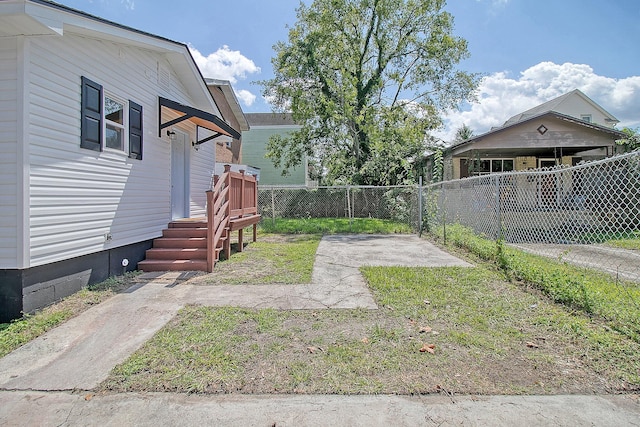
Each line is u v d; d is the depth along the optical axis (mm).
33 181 3693
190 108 6598
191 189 8281
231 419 1968
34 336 3135
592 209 6496
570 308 3582
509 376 2369
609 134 10984
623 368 2434
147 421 1958
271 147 18734
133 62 5734
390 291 4332
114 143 5305
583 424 1902
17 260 3568
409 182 13766
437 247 7910
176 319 3494
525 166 15102
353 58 16844
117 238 5262
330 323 3336
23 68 3590
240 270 5672
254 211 8883
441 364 2535
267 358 2643
